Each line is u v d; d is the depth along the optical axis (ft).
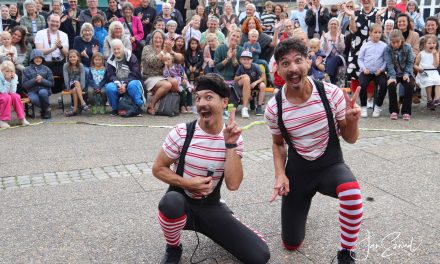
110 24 29.53
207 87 9.20
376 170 16.25
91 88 28.22
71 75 26.86
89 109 28.22
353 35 27.25
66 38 29.76
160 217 9.45
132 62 26.61
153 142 20.51
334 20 29.01
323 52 27.55
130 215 12.84
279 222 12.30
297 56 8.93
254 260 9.57
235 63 26.45
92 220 12.51
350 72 27.53
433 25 27.73
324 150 9.65
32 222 12.41
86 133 22.36
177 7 38.24
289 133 9.69
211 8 36.19
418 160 17.31
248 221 12.36
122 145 20.06
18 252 10.79
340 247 10.14
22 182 15.56
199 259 10.46
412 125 23.11
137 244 11.19
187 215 9.73
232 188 9.48
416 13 33.58
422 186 14.70
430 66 26.43
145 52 27.20
